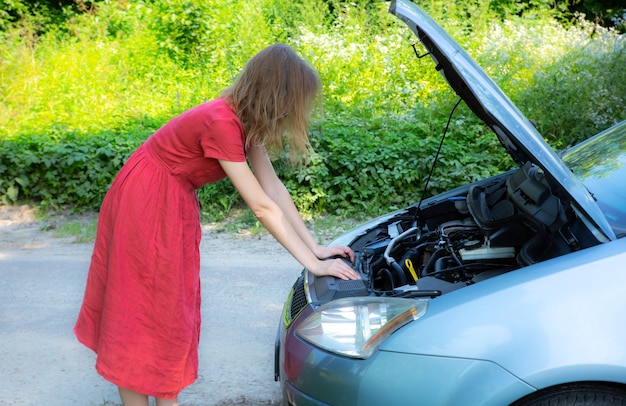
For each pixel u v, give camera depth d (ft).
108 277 8.91
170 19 37.73
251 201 8.82
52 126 26.84
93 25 39.96
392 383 7.41
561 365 6.95
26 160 23.90
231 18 37.78
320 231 22.03
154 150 8.84
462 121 25.57
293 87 8.46
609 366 6.88
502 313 7.34
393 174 23.21
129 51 36.73
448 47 8.44
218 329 14.58
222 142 8.57
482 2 37.65
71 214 23.98
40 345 13.83
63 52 35.47
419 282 8.84
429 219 11.80
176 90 33.24
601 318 7.08
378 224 11.89
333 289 8.86
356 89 30.78
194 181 8.92
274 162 23.47
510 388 7.03
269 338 14.11
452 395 7.19
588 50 30.07
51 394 11.84
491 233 9.53
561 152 12.32
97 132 26.32
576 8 44.27
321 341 8.06
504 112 8.12
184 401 11.51
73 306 16.02
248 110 8.57
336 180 23.40
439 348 7.34
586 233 8.18
